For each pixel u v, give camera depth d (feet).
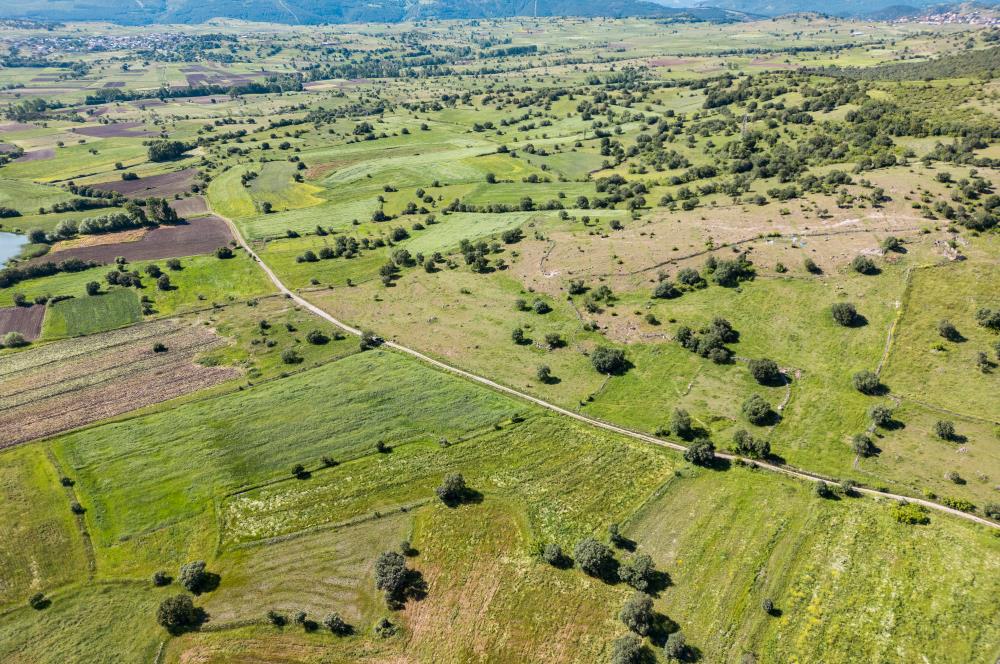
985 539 178.91
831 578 172.14
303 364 297.74
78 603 175.32
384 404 261.24
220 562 187.83
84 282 397.60
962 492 196.85
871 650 152.66
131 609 173.06
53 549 192.54
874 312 282.56
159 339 326.85
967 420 224.33
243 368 296.10
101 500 211.82
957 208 341.41
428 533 196.44
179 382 284.41
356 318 345.51
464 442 237.04
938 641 152.87
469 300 354.33
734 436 225.15
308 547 192.65
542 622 165.37
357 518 202.69
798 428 232.94
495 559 186.09
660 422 243.81
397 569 176.86
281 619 168.45
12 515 205.36
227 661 158.61
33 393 277.03
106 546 193.88
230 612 171.53
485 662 155.84
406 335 322.34
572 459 226.17
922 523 187.01
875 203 366.02
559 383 272.72
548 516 201.05
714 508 200.34
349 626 166.61
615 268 358.84
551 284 356.38
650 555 184.24
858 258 309.42
